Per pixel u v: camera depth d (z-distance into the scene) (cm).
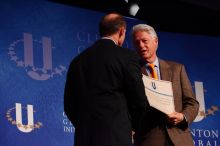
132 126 363
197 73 664
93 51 364
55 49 572
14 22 553
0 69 532
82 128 346
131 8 656
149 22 697
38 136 536
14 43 546
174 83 440
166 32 666
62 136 551
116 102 346
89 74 355
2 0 553
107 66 353
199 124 639
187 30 716
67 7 595
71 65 371
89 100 349
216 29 728
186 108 433
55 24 580
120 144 337
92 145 338
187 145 423
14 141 522
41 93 548
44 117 544
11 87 533
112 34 369
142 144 425
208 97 658
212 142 640
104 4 670
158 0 700
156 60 448
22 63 545
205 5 706
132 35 444
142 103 350
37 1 574
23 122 530
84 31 600
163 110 413
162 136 421
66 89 371
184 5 707
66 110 371
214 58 678
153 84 421
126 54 358
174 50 662
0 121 519
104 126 339
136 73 352
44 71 556
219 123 651
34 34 562
